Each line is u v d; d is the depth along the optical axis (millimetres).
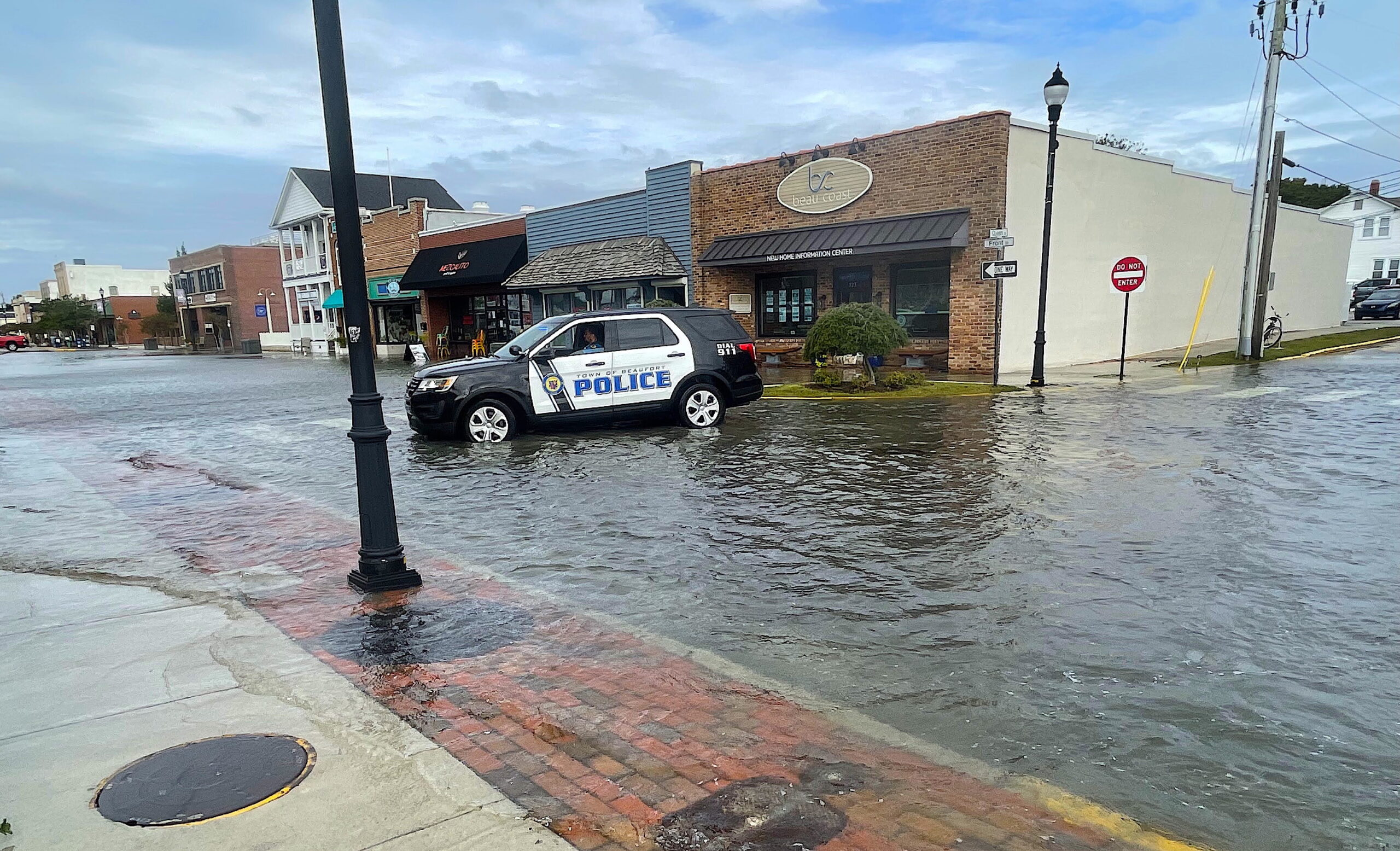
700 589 5297
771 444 10750
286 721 3549
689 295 24578
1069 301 20828
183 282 67938
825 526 6719
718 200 23531
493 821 2783
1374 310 40188
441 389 11344
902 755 3236
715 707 3674
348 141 5043
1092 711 3578
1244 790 2959
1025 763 3162
